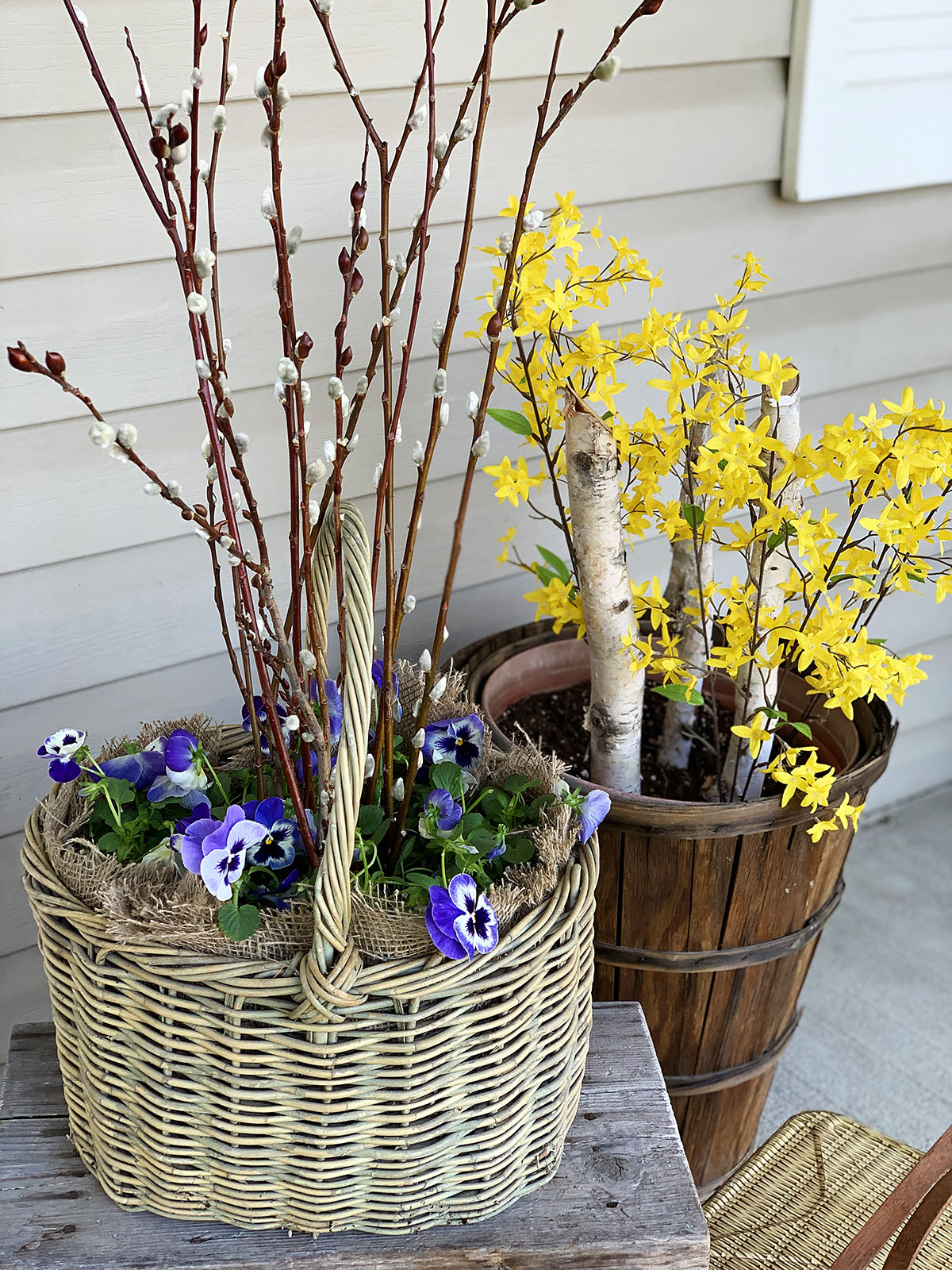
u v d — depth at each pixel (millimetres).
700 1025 1384
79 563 1300
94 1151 1001
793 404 1182
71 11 736
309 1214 951
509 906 898
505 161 1393
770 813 1189
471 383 1485
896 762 2336
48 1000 1518
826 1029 1875
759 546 1228
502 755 1109
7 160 1116
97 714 1384
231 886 874
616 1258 985
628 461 1272
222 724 1162
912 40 1577
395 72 1279
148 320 1236
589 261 1508
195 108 764
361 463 1428
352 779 788
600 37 1394
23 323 1177
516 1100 948
